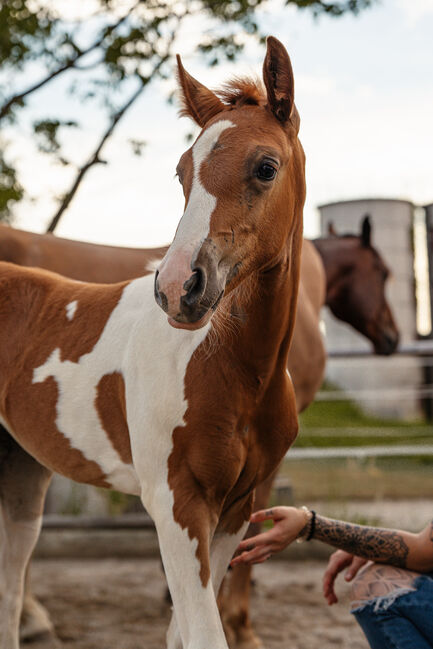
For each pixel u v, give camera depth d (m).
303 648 2.88
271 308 1.72
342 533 1.90
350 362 10.57
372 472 6.25
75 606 3.41
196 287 1.46
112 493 5.27
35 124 4.62
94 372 1.94
